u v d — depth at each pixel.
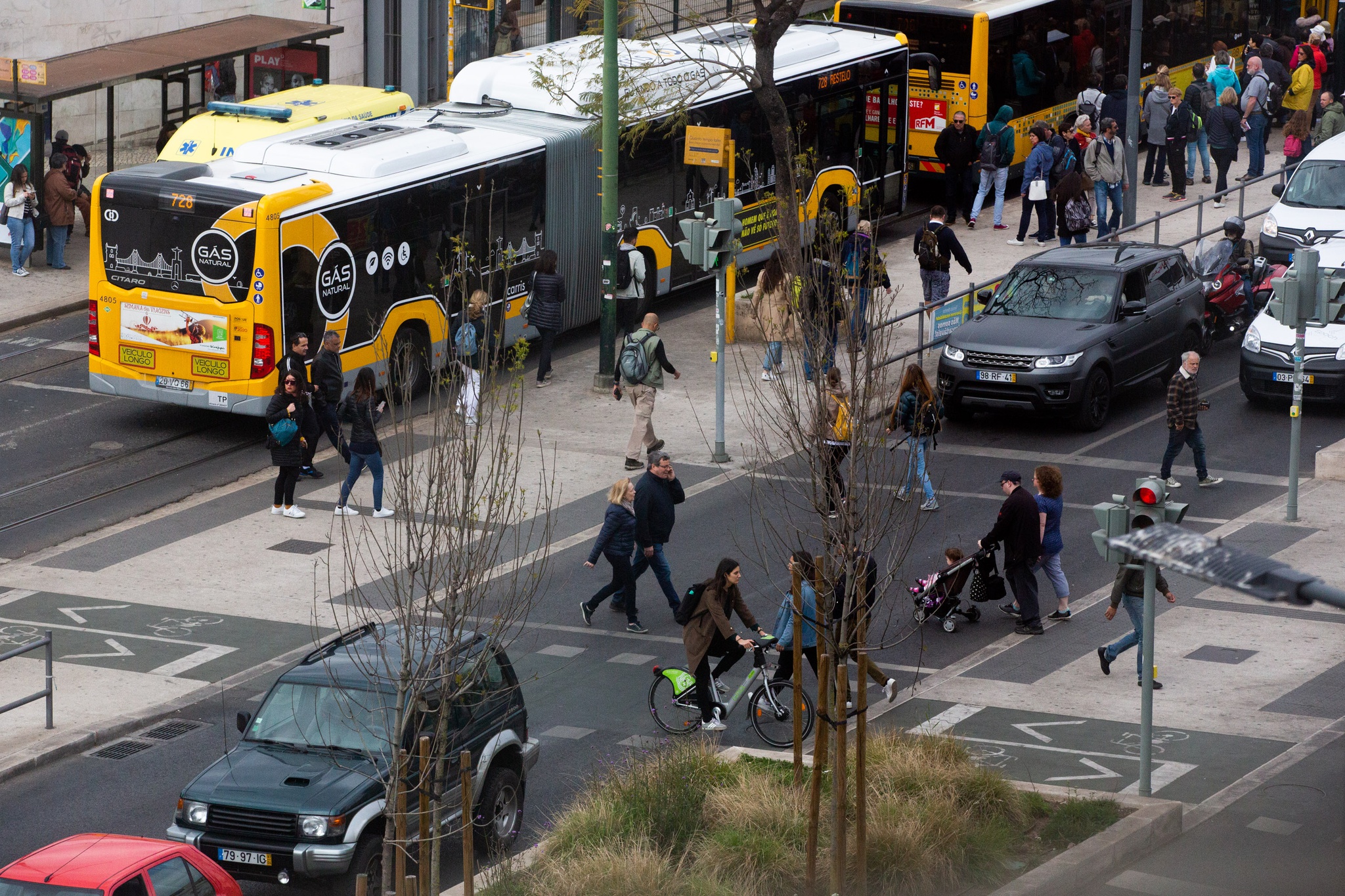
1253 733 59.44
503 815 52.09
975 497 86.50
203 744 61.59
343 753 49.03
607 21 101.06
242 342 92.81
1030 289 100.94
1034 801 51.97
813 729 59.69
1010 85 143.12
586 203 112.25
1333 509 83.19
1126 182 130.38
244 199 91.50
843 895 43.84
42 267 125.62
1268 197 145.00
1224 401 101.75
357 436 83.12
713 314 121.38
